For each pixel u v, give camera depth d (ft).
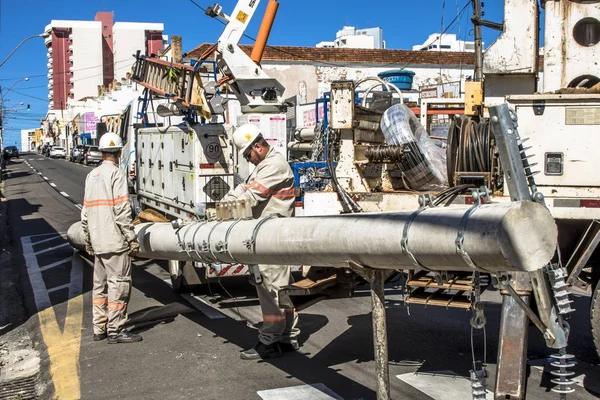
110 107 182.50
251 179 20.47
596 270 18.26
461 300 17.03
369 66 115.55
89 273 34.96
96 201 21.81
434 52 119.85
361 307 26.91
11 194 92.79
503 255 9.88
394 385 17.72
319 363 19.71
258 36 33.06
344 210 23.17
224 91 36.55
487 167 19.76
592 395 16.90
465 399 16.62
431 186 24.11
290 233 14.62
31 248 44.34
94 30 445.78
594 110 16.96
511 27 25.79
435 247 10.96
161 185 32.32
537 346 21.17
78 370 19.60
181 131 28.68
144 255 23.22
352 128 24.47
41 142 442.50
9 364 20.94
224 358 20.38
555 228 10.28
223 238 17.31
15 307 28.58
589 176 17.10
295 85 112.06
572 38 22.79
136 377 18.83
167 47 126.21
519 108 17.53
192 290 30.01
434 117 45.93
